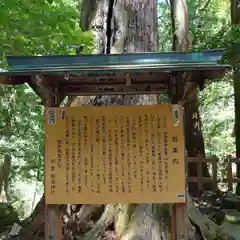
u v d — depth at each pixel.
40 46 5.24
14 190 10.81
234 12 10.07
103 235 4.69
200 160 10.33
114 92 3.94
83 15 5.52
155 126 3.50
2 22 4.32
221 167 10.54
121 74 3.52
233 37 8.09
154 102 5.13
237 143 10.30
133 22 5.31
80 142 3.51
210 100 13.41
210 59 3.22
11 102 7.86
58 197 3.48
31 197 10.94
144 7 5.39
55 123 3.52
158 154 3.49
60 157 3.50
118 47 5.24
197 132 11.32
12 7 4.39
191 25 10.50
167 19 13.42
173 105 3.51
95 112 3.53
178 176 3.47
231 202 8.38
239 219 6.45
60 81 3.79
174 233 3.59
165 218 4.77
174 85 3.63
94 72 3.14
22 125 8.70
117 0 5.37
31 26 4.61
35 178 11.21
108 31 5.40
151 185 3.47
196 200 9.23
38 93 3.46
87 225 4.98
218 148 15.75
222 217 6.69
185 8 8.52
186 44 8.45
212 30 11.21
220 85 12.31
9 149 9.27
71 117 3.52
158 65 3.16
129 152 3.50
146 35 5.33
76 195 3.48
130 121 3.51
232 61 7.95
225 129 16.05
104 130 3.51
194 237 5.14
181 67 3.11
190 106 11.31
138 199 3.46
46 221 3.54
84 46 5.09
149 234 4.56
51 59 3.25
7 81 3.25
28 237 5.26
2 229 5.99
